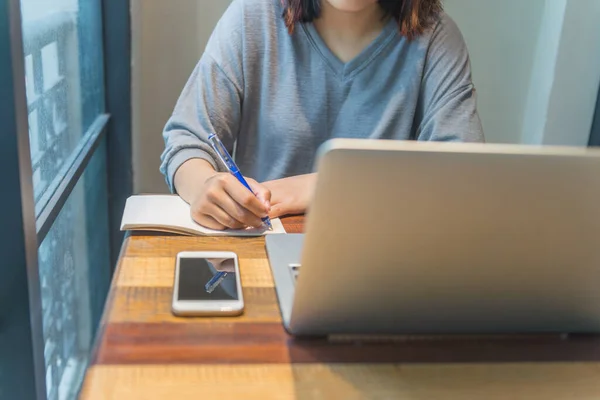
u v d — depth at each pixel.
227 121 1.31
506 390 0.56
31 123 1.03
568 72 1.79
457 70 1.31
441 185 0.51
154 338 0.59
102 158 1.74
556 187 0.52
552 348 0.63
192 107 1.27
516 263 0.57
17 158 0.76
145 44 1.79
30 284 0.81
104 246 1.79
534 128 1.90
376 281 0.56
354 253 0.54
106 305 0.65
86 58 1.55
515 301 0.60
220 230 0.87
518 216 0.53
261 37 1.32
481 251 0.55
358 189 0.50
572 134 1.86
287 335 0.62
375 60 1.32
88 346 1.51
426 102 1.32
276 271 0.74
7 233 0.78
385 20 1.32
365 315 0.59
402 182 0.51
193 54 1.82
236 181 0.90
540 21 1.84
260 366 0.56
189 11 1.78
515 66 1.89
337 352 0.60
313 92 1.34
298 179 1.06
